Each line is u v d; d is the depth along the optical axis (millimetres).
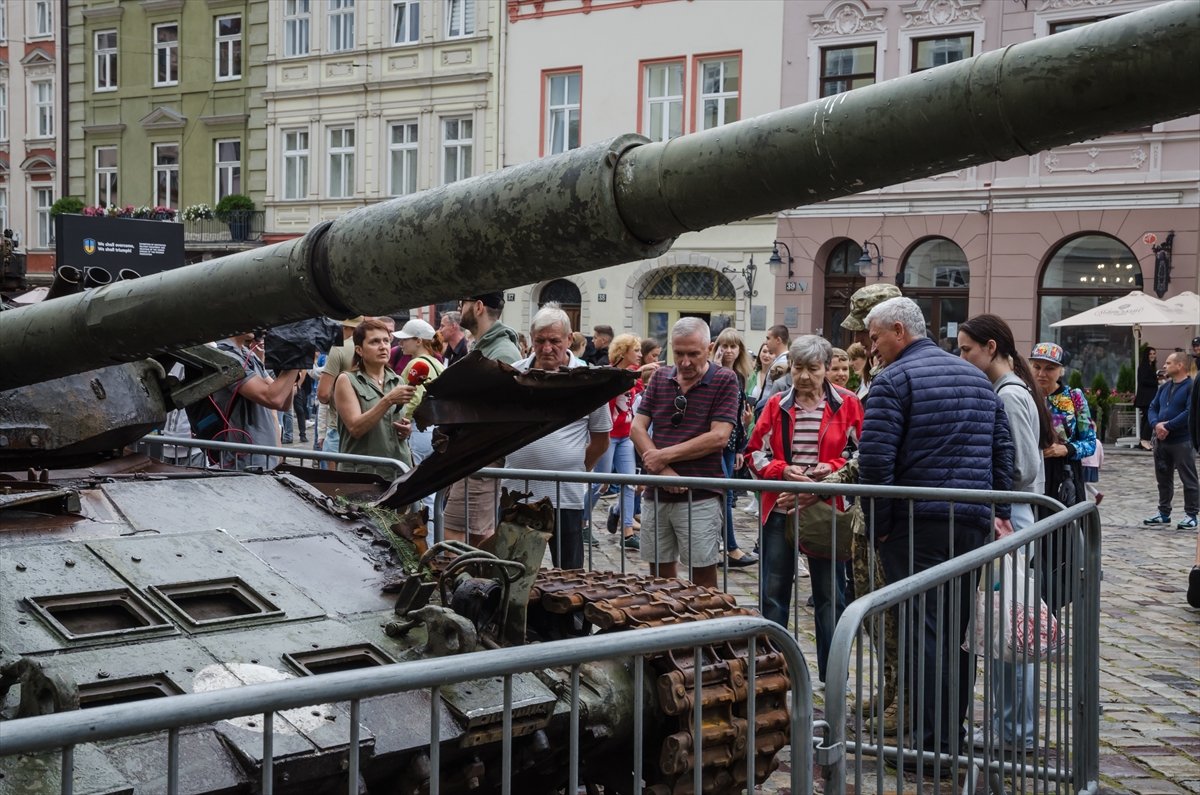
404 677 2625
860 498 5902
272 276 3271
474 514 7234
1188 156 20875
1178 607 8992
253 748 3090
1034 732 4492
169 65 31297
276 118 29453
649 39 24766
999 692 4324
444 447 3910
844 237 23734
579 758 3879
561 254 2855
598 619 3947
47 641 3375
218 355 5531
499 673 2762
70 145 33125
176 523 4238
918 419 5676
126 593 3709
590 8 25234
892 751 4891
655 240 2822
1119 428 20922
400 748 3279
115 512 4227
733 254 24625
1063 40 2225
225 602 3863
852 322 8320
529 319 26547
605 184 2730
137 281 3586
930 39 22547
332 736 3205
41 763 2881
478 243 2914
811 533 6379
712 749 3836
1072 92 2205
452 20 27047
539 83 25984
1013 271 22391
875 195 23328
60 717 2229
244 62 29891
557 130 26062
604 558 10094
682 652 3895
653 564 7043
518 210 2842
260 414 8477
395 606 3947
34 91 34000
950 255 23297
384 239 3059
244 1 29703
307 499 4676
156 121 31422
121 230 9883
